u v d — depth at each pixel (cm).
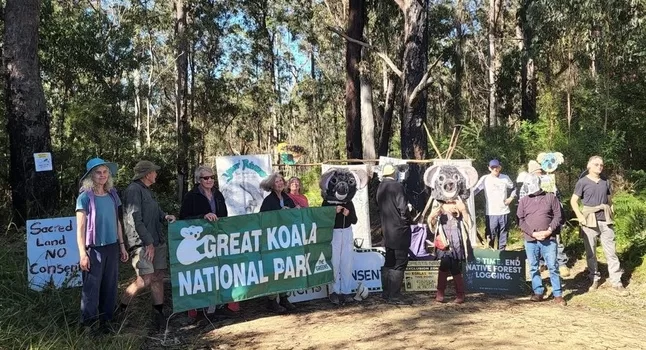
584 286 796
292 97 4322
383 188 719
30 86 955
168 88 3956
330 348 542
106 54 1809
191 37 2995
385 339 560
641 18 1308
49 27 1530
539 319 629
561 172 1230
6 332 517
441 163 945
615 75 1436
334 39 3169
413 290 775
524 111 2231
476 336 562
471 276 783
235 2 3375
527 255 734
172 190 2616
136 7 3159
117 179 1611
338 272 721
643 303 711
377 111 2973
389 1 2244
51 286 647
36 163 934
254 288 662
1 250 734
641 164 1405
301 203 794
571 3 1345
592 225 766
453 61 2928
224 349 557
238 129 4384
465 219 719
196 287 632
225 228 654
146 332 595
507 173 1330
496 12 2803
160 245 627
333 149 4391
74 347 523
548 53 1661
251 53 3728
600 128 1355
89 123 1623
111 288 577
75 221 691
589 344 539
